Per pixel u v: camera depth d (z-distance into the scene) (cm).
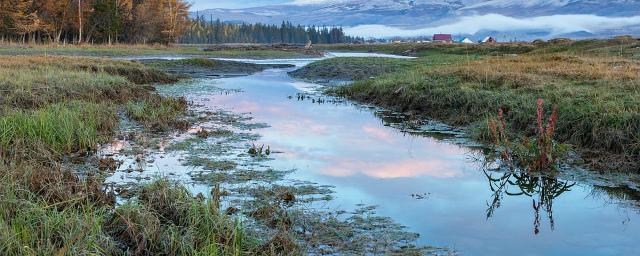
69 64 2397
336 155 1090
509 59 2453
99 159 980
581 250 615
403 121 1527
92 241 538
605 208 770
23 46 5141
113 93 1720
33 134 1025
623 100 1194
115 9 6844
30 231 543
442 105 1591
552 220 716
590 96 1284
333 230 661
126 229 583
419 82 1808
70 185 723
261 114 1636
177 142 1166
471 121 1426
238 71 3650
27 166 780
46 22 6450
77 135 1084
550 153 951
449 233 665
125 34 7244
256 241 602
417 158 1073
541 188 873
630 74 1581
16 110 1202
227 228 597
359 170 973
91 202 696
